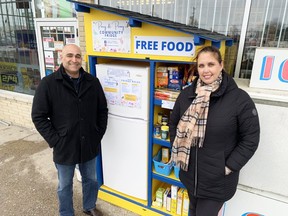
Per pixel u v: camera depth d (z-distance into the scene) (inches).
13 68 158.4
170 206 82.7
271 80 64.3
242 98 50.8
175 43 63.1
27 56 147.6
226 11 86.2
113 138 85.0
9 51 155.4
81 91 67.6
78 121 68.7
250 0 80.9
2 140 147.0
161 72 72.4
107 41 74.1
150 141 77.8
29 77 152.6
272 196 65.6
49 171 113.9
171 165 79.7
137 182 86.0
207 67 51.2
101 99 75.0
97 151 77.8
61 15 123.9
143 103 74.4
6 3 143.2
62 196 75.7
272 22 80.8
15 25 144.8
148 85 72.9
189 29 66.4
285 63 61.5
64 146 68.6
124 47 71.7
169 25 61.8
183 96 58.2
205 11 89.9
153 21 62.7
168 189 86.8
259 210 68.6
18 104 160.1
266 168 64.4
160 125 78.1
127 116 79.0
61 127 68.0
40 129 65.9
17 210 88.8
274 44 82.8
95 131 74.5
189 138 54.6
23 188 101.3
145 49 68.4
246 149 51.5
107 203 93.9
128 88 75.4
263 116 61.1
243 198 69.8
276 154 62.1
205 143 53.7
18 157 126.8
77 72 67.8
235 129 52.2
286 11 77.9
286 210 64.6
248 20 83.7
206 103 51.7
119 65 78.6
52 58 132.8
